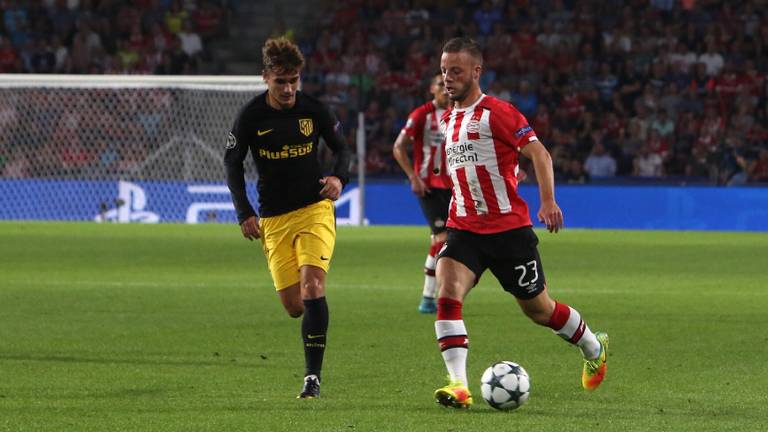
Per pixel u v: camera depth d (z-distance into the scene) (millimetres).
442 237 39938
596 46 110375
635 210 87688
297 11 120562
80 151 95312
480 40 112562
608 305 42562
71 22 116000
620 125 102188
